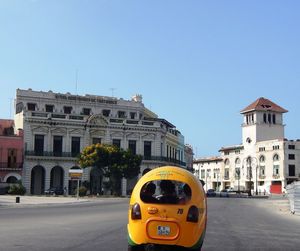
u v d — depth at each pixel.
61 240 13.95
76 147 75.06
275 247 13.60
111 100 82.38
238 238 15.59
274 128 124.12
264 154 119.31
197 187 10.67
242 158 127.75
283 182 112.12
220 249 12.83
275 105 125.88
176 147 95.25
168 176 10.77
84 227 18.23
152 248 10.23
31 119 72.06
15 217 22.88
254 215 29.03
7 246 12.45
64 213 26.95
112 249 12.23
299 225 22.08
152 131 79.94
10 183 64.81
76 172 51.12
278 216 29.20
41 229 17.06
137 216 10.34
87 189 70.12
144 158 78.88
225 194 85.56
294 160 113.69
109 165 66.75
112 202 46.38
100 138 76.88
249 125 125.56
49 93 77.94
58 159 72.81
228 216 27.06
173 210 10.21
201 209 10.45
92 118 75.88
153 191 10.76
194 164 154.88
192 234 10.16
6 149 70.25
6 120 79.88
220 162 139.38
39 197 54.47
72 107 79.25
